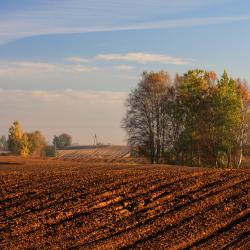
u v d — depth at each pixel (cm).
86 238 2461
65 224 2638
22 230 2509
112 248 2356
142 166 4834
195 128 7462
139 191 3359
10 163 5109
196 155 7638
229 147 7238
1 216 2697
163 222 2811
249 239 2592
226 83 7406
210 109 7512
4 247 2267
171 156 7756
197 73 7856
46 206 2900
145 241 2484
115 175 3881
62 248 2302
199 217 2941
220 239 2578
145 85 7800
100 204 3002
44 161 5609
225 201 3294
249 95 7775
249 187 3675
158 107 7769
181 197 3325
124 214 2888
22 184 3438
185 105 7769
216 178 3966
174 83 8156
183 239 2541
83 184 3469
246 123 7275
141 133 7725
